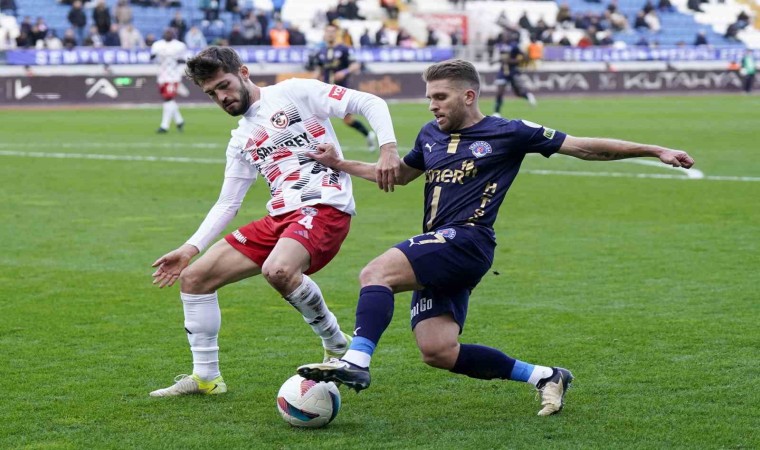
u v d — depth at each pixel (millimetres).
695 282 16297
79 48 64250
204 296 10672
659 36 90750
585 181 29656
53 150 38250
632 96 79062
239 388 11047
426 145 10062
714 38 92812
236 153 10883
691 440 9156
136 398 10680
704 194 26703
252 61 68812
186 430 9594
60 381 11305
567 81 79250
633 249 19219
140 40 68625
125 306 15117
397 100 72812
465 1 89312
